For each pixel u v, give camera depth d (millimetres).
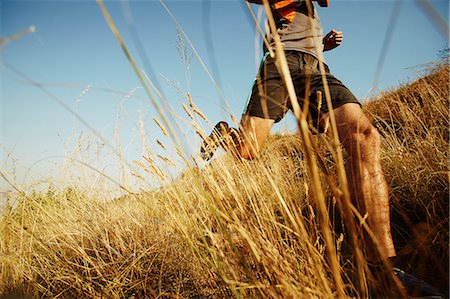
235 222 1046
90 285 1539
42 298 1525
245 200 1307
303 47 1817
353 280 1013
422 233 1234
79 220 2002
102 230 1936
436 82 2893
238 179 1330
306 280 927
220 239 1151
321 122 1478
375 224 1077
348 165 1288
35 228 1938
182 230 1182
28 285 1577
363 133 1298
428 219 1355
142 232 1797
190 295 1306
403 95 3414
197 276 1396
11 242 1823
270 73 1778
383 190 1151
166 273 1496
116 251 1771
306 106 677
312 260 926
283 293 915
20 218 1967
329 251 718
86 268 1543
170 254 1581
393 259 999
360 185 1171
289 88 623
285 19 1910
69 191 2146
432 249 1107
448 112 2371
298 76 1680
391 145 2336
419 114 2721
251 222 1127
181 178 1380
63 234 1876
